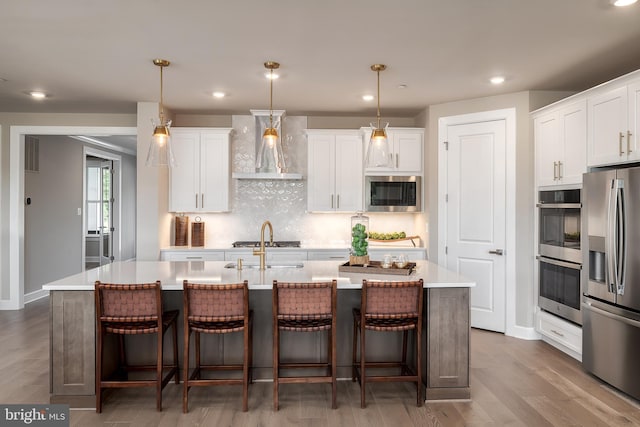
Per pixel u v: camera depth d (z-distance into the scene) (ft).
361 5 8.66
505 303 15.23
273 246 17.58
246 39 10.36
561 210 13.08
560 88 14.46
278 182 19.19
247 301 9.41
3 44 10.63
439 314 10.04
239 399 10.12
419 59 11.73
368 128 17.67
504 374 11.67
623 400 10.12
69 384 9.61
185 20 9.32
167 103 16.60
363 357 9.69
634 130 10.17
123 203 31.32
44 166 21.35
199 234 18.22
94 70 12.63
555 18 9.25
